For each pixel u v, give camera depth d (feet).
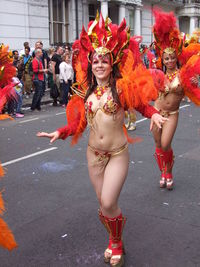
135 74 9.45
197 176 17.16
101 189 9.91
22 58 40.98
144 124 30.42
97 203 14.12
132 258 10.30
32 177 17.34
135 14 75.87
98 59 9.15
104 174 9.64
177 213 13.12
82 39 9.96
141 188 15.65
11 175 17.66
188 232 11.72
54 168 18.72
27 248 10.87
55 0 61.72
